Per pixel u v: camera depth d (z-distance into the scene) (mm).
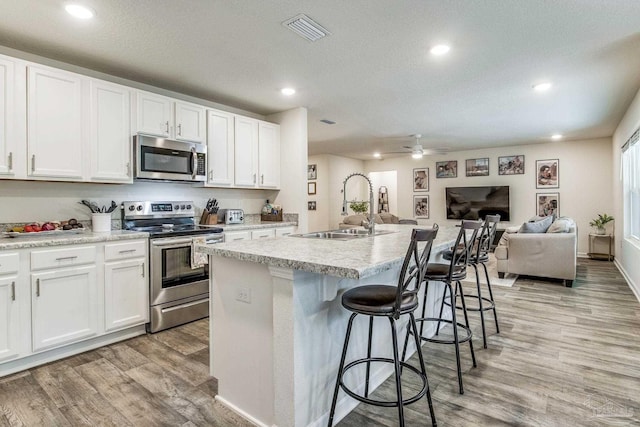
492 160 8062
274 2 2170
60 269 2525
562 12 2297
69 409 1938
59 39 2646
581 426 1788
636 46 2797
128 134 3207
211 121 3906
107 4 2178
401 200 9422
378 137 6594
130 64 3127
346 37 2635
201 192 4211
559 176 7332
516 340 2906
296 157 4539
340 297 1901
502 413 1900
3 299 2273
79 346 2666
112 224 3414
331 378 1833
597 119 5246
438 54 2936
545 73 3367
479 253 2865
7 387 2170
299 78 3494
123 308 2877
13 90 2539
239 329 1912
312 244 2139
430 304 2959
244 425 1816
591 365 2449
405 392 2129
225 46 2775
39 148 2664
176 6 2211
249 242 2262
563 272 4660
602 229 6684
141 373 2346
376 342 2232
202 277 3455
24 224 2881
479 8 2248
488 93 3971
